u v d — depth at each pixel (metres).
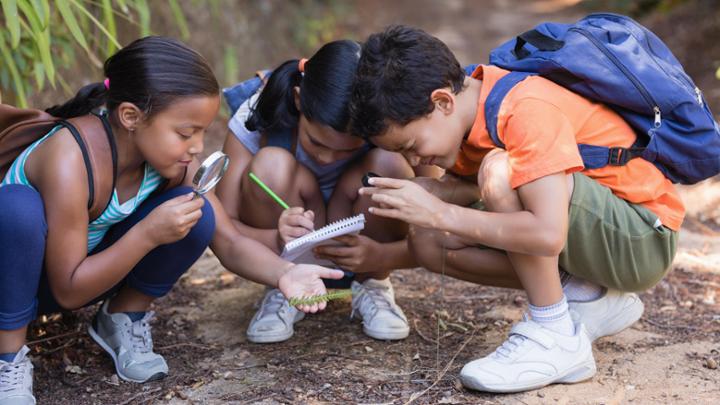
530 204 1.61
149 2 4.07
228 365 1.87
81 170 1.56
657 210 1.77
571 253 1.75
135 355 1.80
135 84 1.53
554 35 1.79
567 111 1.68
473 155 1.81
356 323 2.12
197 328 2.10
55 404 1.69
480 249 1.86
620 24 1.81
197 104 1.55
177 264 1.79
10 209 1.51
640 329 2.08
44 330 2.05
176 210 1.58
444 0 10.34
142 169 1.71
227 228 1.87
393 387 1.75
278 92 1.95
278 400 1.69
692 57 5.12
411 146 1.70
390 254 1.99
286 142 2.06
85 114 1.67
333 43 1.84
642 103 1.69
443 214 1.64
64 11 2.07
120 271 1.60
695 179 1.78
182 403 1.69
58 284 1.59
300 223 1.84
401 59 1.65
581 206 1.69
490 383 1.68
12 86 2.51
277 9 6.46
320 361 1.88
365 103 1.66
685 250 2.75
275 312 2.00
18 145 1.63
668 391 1.72
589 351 1.77
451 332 2.06
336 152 1.88
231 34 5.11
